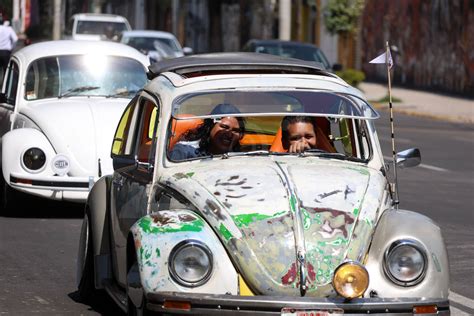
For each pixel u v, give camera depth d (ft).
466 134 154.20
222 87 46.32
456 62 232.12
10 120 80.28
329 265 38.68
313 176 42.60
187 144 46.14
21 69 82.17
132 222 45.70
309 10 313.94
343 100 46.88
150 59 86.84
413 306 37.86
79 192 73.61
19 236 69.26
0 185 76.74
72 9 400.47
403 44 259.60
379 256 38.83
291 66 49.52
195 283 38.04
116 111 76.59
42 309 50.80
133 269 39.96
